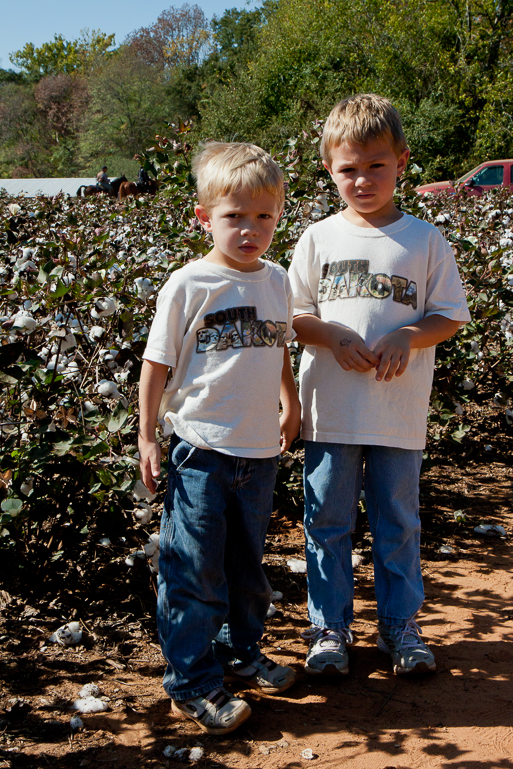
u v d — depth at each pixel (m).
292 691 1.87
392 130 1.88
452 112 24.06
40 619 2.17
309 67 29.52
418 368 1.94
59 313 2.34
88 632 2.11
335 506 1.97
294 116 27.78
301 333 1.96
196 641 1.68
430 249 1.96
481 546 2.81
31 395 2.09
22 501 2.05
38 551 2.34
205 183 1.70
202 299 1.69
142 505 2.16
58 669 1.93
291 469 2.84
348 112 1.90
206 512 1.66
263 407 1.73
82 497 2.34
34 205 5.67
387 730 1.69
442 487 3.45
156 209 4.66
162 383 1.72
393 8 26.66
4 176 64.75
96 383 2.23
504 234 4.42
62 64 75.00
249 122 29.22
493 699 1.83
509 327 3.89
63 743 1.62
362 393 1.90
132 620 2.19
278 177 1.69
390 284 1.92
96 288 2.14
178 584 1.70
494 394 3.74
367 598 2.40
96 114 55.09
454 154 24.44
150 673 1.94
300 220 3.53
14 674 1.89
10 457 2.06
